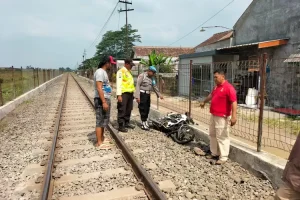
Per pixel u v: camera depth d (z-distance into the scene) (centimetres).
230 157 564
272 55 1281
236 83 1020
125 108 790
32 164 538
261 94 501
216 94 535
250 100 965
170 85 1548
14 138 748
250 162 500
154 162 539
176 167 512
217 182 450
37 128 863
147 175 438
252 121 916
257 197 403
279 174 430
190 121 767
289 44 1194
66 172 492
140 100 810
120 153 593
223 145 534
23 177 476
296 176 261
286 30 1214
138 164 484
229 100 519
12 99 1416
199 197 398
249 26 1480
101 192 412
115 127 843
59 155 582
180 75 1342
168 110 1083
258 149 511
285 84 1187
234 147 552
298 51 1145
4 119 1057
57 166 520
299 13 1139
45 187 399
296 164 261
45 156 584
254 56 1401
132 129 824
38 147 656
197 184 440
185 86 1295
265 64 497
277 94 1230
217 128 533
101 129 650
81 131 806
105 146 640
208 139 652
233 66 949
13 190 428
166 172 486
